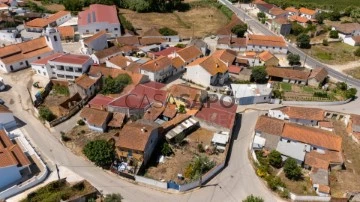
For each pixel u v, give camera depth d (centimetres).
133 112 7894
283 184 6375
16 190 5800
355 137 7944
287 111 8475
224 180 6531
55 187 5869
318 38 13988
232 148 7444
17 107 8262
